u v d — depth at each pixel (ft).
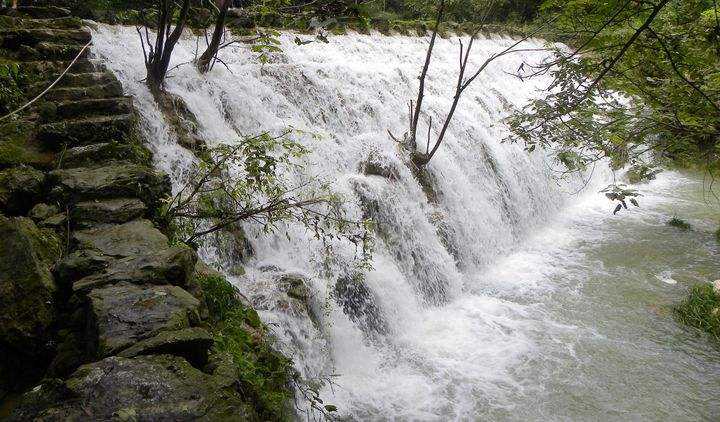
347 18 13.50
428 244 27.73
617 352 22.85
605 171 47.50
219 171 20.10
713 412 19.47
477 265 31.12
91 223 14.76
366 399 19.16
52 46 22.30
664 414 19.33
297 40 19.31
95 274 12.58
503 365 21.72
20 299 12.25
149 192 16.57
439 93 41.06
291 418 15.29
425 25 52.11
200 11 30.99
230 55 29.50
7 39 21.74
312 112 29.35
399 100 35.86
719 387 20.81
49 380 9.34
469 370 21.29
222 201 19.80
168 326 10.85
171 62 25.23
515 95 51.01
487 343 23.16
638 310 26.45
